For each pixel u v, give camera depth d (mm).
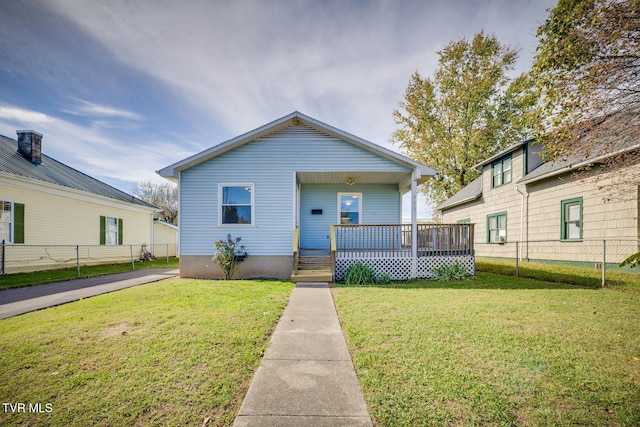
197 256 9070
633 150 5434
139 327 3955
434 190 24219
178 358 2971
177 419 2023
